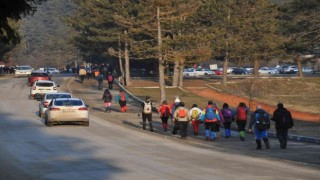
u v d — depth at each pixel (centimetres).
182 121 8694
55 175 4878
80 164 5634
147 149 7206
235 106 15525
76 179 4656
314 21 16162
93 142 7838
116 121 11394
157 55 14612
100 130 9562
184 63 15112
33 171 5122
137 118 12056
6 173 4988
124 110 13362
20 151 6725
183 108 8731
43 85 15400
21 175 4875
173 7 14725
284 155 6756
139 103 15488
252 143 8188
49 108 9869
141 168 5391
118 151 6881
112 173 5025
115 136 8744
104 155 6444
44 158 6100
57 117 9731
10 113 12219
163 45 14250
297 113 13775
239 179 4744
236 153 6981
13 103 14462
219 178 4791
